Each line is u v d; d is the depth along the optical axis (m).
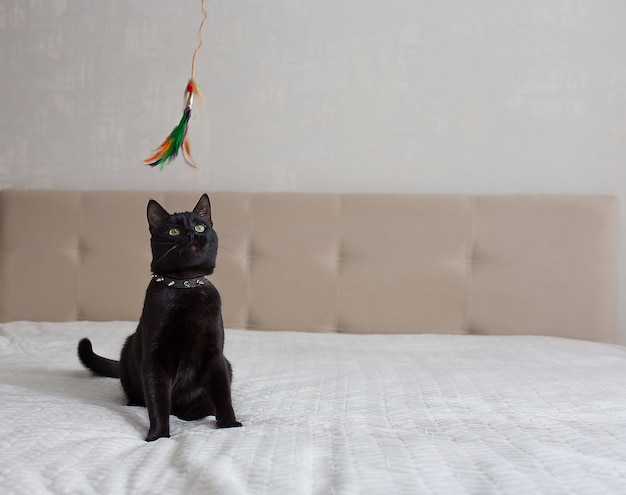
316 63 2.54
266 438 1.08
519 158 2.46
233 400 1.41
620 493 0.82
